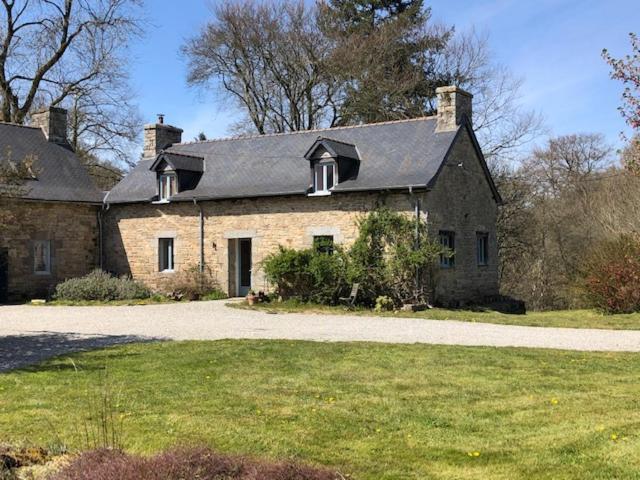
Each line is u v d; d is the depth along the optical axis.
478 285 22.91
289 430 6.55
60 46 30.25
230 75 36.22
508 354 10.69
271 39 35.03
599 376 8.99
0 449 5.12
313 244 20.72
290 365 9.93
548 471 5.38
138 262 24.86
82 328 14.85
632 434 6.26
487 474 5.34
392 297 19.52
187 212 23.80
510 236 34.38
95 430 6.47
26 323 15.89
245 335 13.57
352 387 8.45
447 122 21.42
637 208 26.92
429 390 8.26
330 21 35.88
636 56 13.95
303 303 20.11
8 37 29.50
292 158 23.11
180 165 23.81
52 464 4.91
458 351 11.02
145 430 6.53
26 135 25.70
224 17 35.06
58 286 22.66
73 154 26.78
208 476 4.50
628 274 18.27
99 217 25.67
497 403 7.58
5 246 22.78
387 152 21.39
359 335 13.49
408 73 34.31
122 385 8.54
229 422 6.81
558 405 7.44
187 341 12.45
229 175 23.78
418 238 19.47
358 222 20.28
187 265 23.80
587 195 35.38
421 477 5.29
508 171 33.84
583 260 23.23
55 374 9.26
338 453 5.88
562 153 42.34
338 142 21.34
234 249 23.20
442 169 20.11
